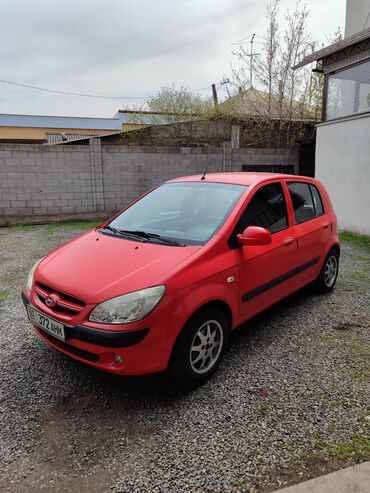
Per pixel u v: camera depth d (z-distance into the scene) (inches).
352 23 454.9
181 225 137.2
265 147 588.1
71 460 89.9
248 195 140.7
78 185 421.1
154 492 81.0
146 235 133.4
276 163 485.4
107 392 114.8
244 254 128.9
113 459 90.0
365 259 266.1
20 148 393.7
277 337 149.7
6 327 157.6
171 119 633.0
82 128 1201.4
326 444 93.6
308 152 495.2
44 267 124.5
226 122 578.2
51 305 109.9
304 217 171.9
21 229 383.2
